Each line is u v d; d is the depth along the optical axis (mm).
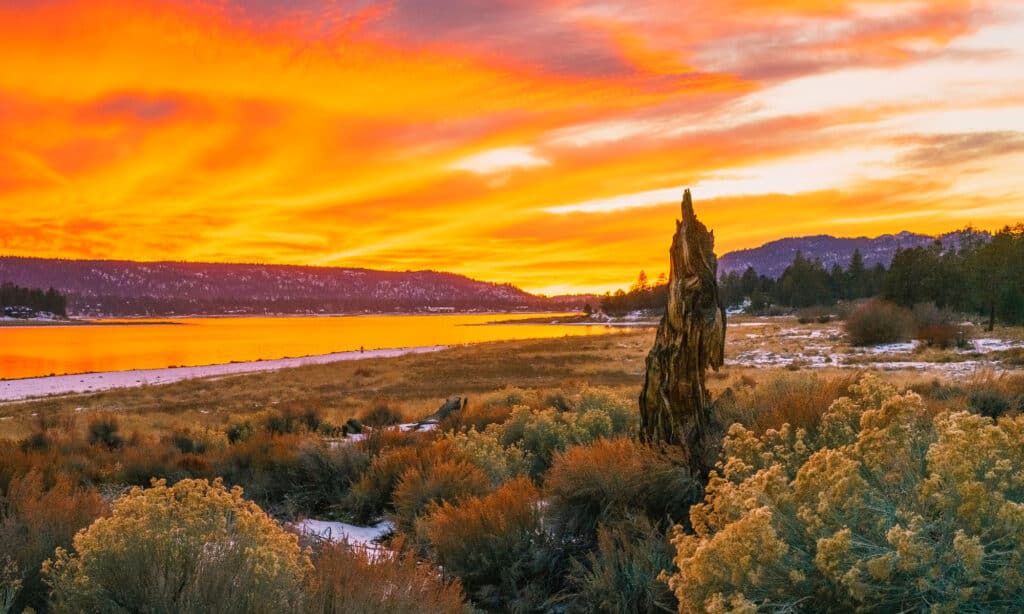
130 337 139375
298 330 188625
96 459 9883
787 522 2461
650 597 3916
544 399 17172
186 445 11867
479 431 12258
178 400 34688
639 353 56281
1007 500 2148
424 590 3359
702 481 4938
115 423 17234
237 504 3379
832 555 2148
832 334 55406
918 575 2100
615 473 4941
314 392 37125
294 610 2844
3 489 5938
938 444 2367
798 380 6609
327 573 3146
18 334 152875
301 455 7973
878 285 142625
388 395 33469
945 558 2033
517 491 5336
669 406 5531
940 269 76562
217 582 2797
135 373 58469
